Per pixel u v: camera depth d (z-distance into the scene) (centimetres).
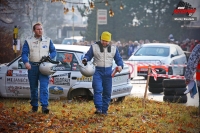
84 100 2180
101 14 5397
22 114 1672
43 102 1703
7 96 2225
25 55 1691
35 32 1714
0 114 1675
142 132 1472
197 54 1689
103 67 1725
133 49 6894
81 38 9631
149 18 10206
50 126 1508
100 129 1488
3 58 4034
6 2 4406
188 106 2206
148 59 3591
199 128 1630
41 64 1684
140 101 2322
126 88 2250
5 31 4344
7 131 1426
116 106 2031
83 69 1733
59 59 2180
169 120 1717
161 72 3406
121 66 1734
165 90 2495
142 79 3850
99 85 1722
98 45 1722
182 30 9844
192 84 1711
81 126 1525
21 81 2200
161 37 10031
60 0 2939
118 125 1569
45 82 1706
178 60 3734
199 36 9600
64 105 1939
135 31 10119
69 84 2162
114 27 10075
